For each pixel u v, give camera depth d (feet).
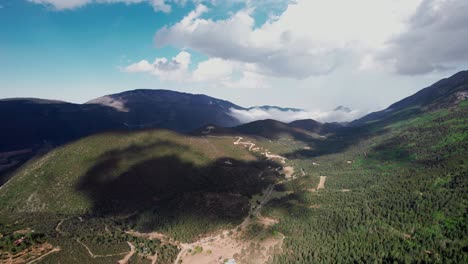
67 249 615.98
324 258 567.59
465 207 588.91
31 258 569.64
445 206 612.70
